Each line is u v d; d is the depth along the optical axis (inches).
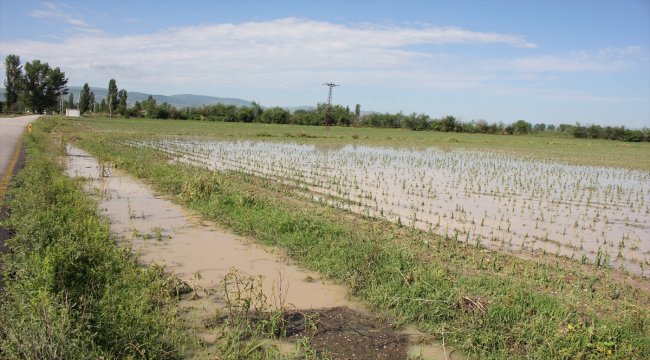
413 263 284.7
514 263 313.1
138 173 615.2
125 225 375.2
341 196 546.6
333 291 262.4
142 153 863.7
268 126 2655.0
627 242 400.5
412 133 2600.9
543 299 236.4
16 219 326.3
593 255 356.8
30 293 188.5
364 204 505.4
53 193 394.9
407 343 208.7
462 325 216.5
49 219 300.0
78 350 158.1
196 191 459.8
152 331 187.8
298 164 861.2
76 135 1277.1
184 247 327.3
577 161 1219.2
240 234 362.0
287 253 319.9
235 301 225.5
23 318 165.0
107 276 229.1
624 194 673.0
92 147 938.1
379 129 3019.2
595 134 2997.0
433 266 281.6
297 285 268.4
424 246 345.1
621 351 196.2
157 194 504.4
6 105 4042.8
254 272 286.2
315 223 360.2
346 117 3351.4
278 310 221.9
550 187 707.4
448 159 1111.6
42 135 1173.1
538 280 283.9
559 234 418.3
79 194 421.1
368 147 1424.7
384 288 251.3
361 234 343.6
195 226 381.1
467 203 544.1
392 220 436.1
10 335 156.3
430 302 232.2
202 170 667.4
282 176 681.0
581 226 454.9
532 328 207.6
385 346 204.4
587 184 765.3
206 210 414.9
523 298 236.2
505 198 589.6
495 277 280.1
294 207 445.1
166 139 1354.6
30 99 4018.2
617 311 243.6
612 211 539.8
